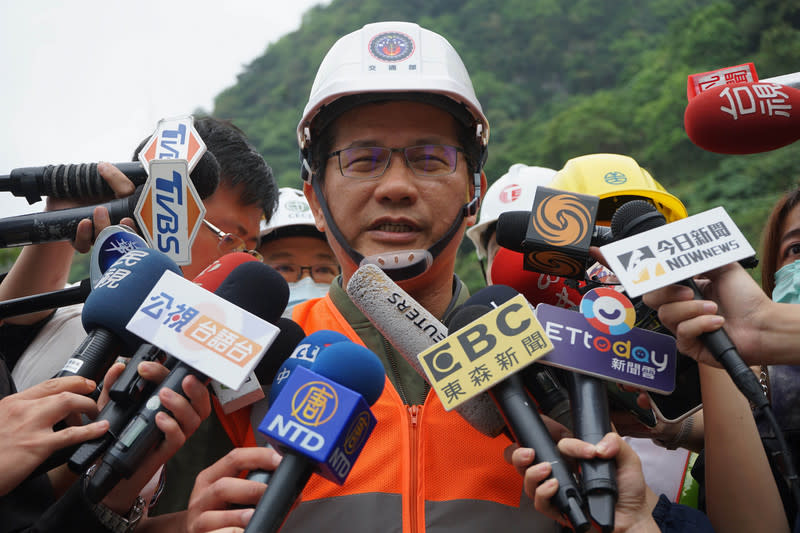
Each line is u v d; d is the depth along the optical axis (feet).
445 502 7.26
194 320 6.15
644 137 114.11
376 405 7.78
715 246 6.17
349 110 8.45
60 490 7.20
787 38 107.14
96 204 7.77
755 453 7.37
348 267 8.57
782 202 9.30
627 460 5.87
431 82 8.31
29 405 6.06
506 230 7.25
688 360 7.29
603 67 178.09
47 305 7.47
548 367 6.60
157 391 6.10
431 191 8.29
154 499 7.47
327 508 7.19
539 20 193.67
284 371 6.82
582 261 6.79
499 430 6.73
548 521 7.25
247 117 188.75
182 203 7.73
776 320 6.18
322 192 8.65
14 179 7.55
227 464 6.34
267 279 6.96
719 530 7.41
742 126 7.88
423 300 8.67
